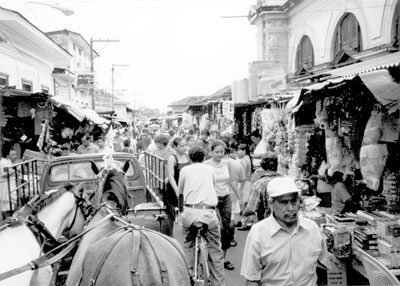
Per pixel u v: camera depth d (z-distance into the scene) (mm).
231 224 7234
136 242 3141
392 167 6070
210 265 6023
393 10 12594
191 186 5875
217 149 6855
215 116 20891
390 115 5859
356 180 6855
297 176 8703
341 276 5547
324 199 7570
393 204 5996
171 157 7398
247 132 14914
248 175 9609
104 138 14773
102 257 3061
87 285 3041
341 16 15953
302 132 8633
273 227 3500
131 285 2760
